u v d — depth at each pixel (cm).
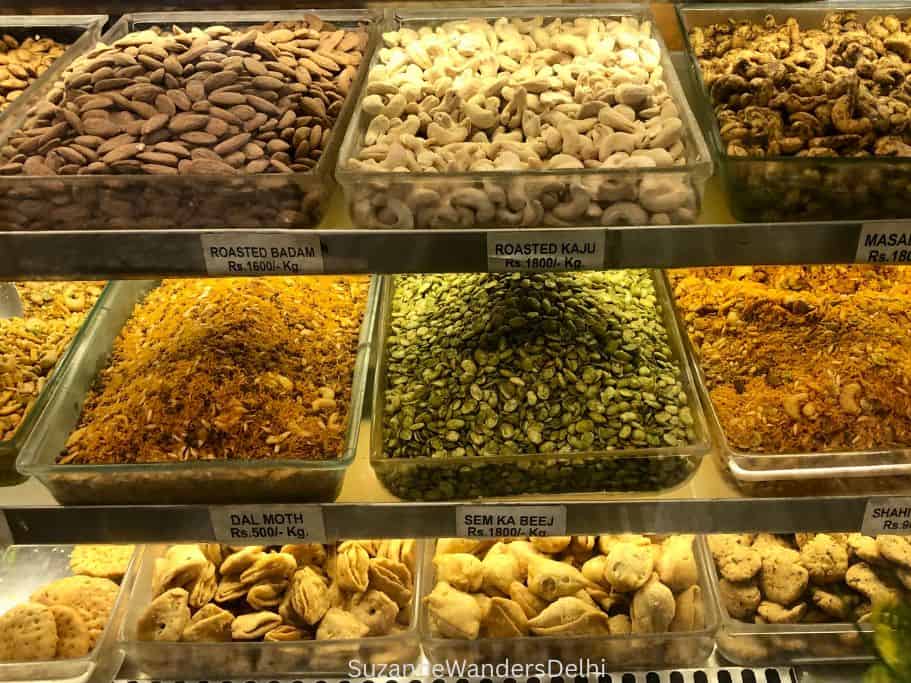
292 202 108
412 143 116
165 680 145
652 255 108
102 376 141
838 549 148
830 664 145
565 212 106
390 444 128
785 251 107
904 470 121
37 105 121
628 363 136
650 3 146
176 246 108
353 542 148
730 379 135
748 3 145
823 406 128
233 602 147
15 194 106
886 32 137
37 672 142
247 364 133
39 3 143
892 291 146
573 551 154
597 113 117
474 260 107
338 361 138
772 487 124
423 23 147
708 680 143
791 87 121
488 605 142
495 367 134
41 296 150
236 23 145
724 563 151
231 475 121
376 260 108
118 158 108
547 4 145
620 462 124
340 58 133
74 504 124
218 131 114
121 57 123
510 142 115
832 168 105
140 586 153
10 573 159
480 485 126
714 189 118
